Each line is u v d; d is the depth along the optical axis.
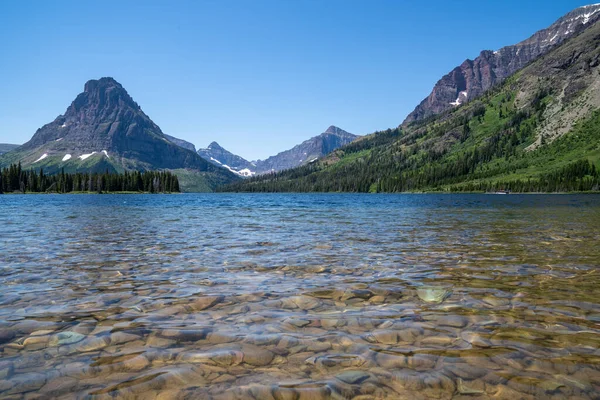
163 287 8.12
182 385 3.93
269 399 3.64
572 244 15.05
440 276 9.24
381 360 4.54
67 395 3.71
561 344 5.04
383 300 7.14
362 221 27.67
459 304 6.88
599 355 4.70
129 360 4.50
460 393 3.80
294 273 9.59
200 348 4.88
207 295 7.46
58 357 4.57
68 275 9.30
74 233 19.06
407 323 5.84
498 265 10.65
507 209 47.91
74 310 6.47
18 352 4.71
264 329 5.57
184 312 6.39
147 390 3.82
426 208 51.50
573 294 7.59
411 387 3.91
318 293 7.63
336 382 4.00
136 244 15.08
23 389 3.81
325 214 37.50
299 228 22.25
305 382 4.01
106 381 3.99
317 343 5.05
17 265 10.58
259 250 13.50
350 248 13.98
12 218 29.88
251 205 64.12
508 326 5.71
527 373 4.22
